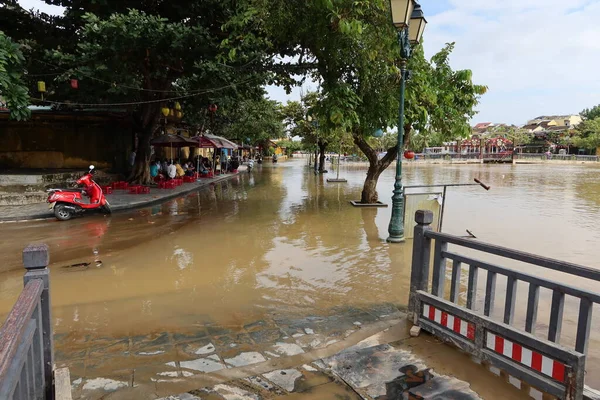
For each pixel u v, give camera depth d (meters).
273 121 33.81
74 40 14.26
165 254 7.20
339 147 24.47
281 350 3.67
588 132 69.56
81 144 19.11
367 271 6.14
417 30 7.84
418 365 3.29
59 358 3.54
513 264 6.54
